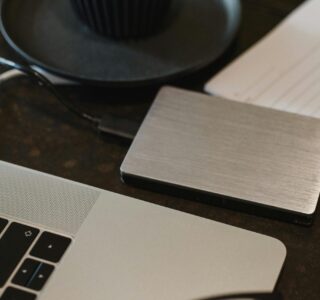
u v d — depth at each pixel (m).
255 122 0.42
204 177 0.38
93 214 0.36
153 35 0.50
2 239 0.35
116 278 0.33
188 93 0.44
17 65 0.45
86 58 0.48
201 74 0.48
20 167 0.40
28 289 0.33
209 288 0.32
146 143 0.40
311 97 0.46
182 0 0.54
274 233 0.37
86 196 0.38
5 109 0.46
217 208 0.39
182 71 0.46
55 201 0.37
